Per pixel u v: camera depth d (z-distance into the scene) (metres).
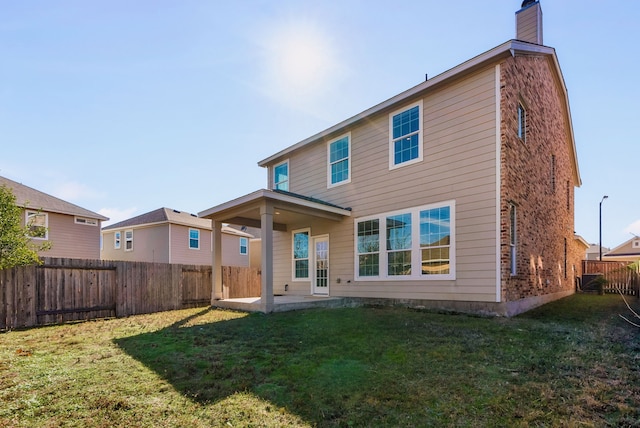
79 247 17.38
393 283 9.38
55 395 3.32
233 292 12.54
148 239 22.09
